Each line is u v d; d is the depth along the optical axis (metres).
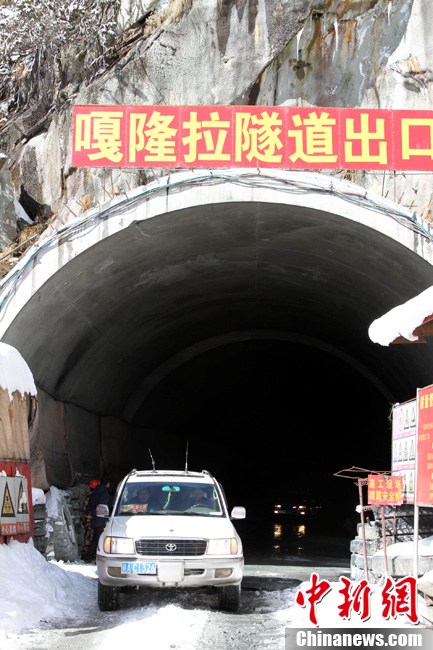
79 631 7.47
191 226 13.28
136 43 16.83
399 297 14.57
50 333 14.16
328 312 19.38
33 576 9.16
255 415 32.38
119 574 8.43
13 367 10.43
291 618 8.33
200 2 15.63
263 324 22.91
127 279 14.88
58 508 13.70
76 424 17.61
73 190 16.20
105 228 12.48
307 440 35.25
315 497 34.59
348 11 14.73
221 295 19.03
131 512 9.57
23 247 16.12
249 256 15.82
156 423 26.03
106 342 17.39
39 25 18.53
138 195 12.44
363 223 12.02
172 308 18.52
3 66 20.20
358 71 14.68
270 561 15.73
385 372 21.48
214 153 11.94
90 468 18.12
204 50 15.68
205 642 6.91
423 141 11.80
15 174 17.28
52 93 18.39
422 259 11.84
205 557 8.48
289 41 15.14
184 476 10.29
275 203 12.19
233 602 8.72
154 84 15.88
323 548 19.91
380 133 11.84
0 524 9.01
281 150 11.91
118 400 21.53
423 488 7.78
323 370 26.92
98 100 16.14
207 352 24.23
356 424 31.89
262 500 35.47
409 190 13.83
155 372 23.28
